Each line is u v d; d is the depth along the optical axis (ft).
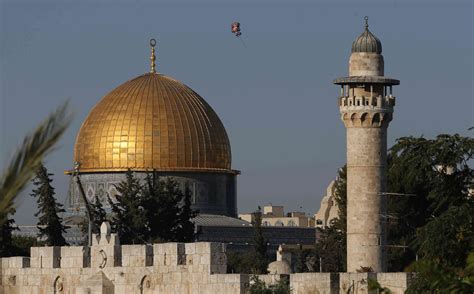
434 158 533.55
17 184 151.43
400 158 547.08
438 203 554.46
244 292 609.01
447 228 481.87
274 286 583.58
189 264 643.45
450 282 186.80
